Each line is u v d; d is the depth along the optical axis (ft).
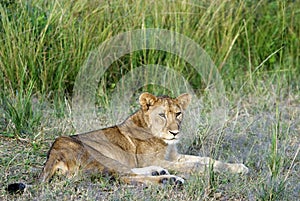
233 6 48.14
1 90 38.83
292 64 48.60
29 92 37.11
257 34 49.32
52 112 38.42
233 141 35.78
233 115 41.01
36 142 34.17
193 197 27.27
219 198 27.61
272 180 27.84
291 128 37.93
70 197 26.91
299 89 46.29
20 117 35.76
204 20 46.57
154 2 45.88
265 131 37.14
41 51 41.81
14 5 42.63
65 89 42.57
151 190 27.84
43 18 43.04
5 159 31.40
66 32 43.24
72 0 44.11
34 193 27.27
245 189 28.37
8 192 27.22
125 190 27.73
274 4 50.47
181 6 46.24
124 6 45.42
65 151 28.91
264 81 46.91
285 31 49.47
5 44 41.01
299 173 31.01
